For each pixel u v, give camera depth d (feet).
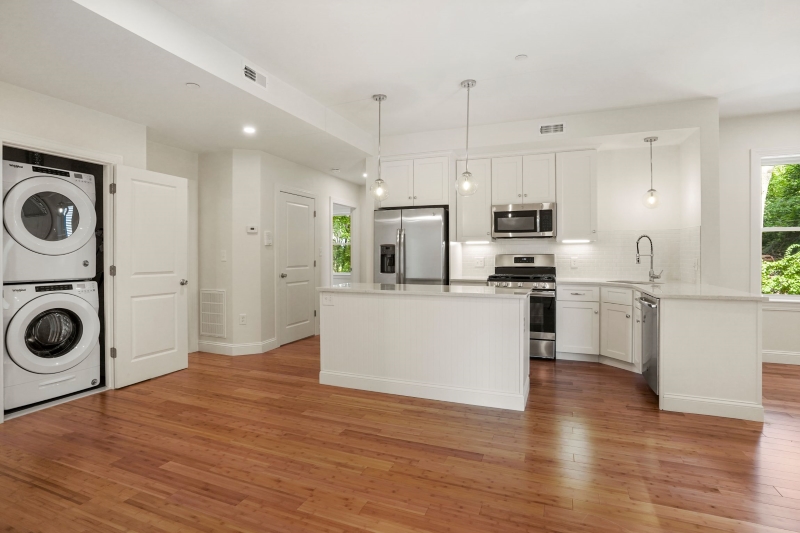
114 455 7.55
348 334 11.47
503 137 14.99
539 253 16.70
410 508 5.94
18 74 8.93
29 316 9.71
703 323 9.40
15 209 9.48
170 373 12.83
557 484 6.53
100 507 5.98
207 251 15.76
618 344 13.35
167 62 8.53
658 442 7.98
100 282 11.48
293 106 11.76
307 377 12.45
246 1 7.84
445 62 10.39
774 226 14.62
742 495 6.20
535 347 14.73
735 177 14.60
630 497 6.16
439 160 16.15
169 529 5.50
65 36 7.50
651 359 10.43
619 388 11.35
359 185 23.56
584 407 9.91
